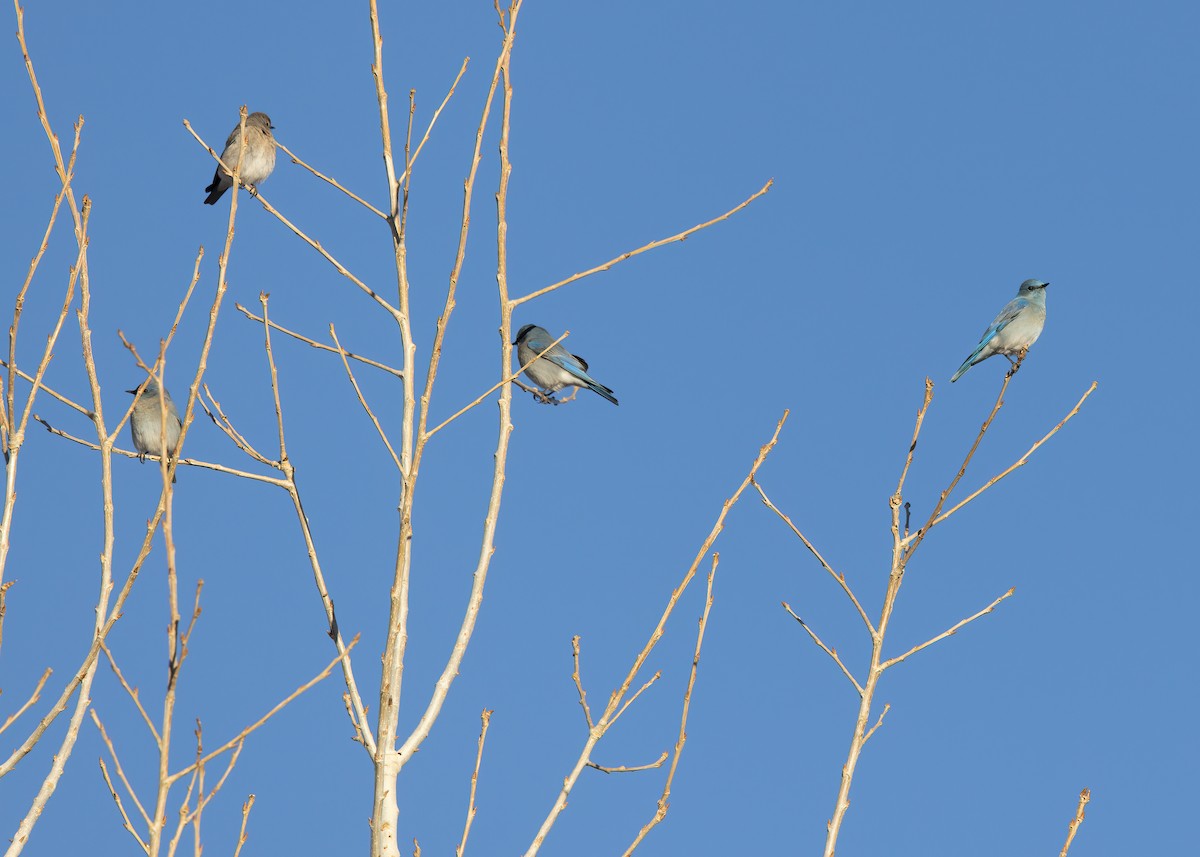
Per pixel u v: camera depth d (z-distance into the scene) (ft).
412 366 37.22
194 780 28.60
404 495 34.12
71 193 36.22
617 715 33.88
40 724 30.37
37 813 30.35
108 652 29.60
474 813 32.19
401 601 33.50
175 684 28.30
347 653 33.47
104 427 34.53
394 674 33.04
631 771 33.47
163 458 30.58
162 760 28.02
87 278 35.86
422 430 34.55
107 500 33.71
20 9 36.81
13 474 34.01
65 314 35.60
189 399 31.45
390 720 32.76
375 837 31.83
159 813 27.71
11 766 30.19
